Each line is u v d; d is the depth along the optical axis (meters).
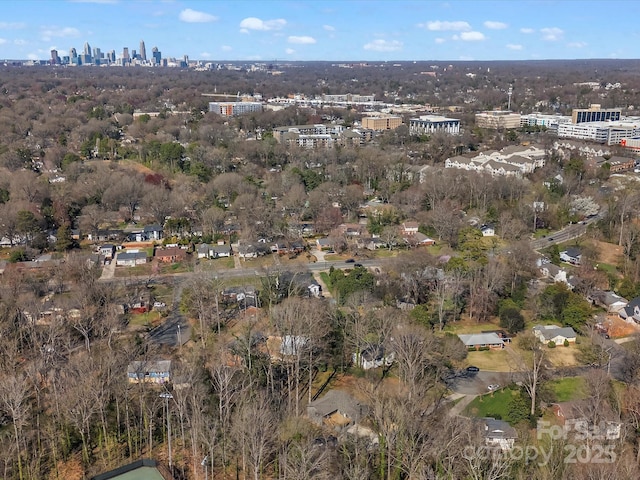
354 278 138.62
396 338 107.56
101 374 95.88
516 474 78.00
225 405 88.31
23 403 94.12
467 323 132.88
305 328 109.31
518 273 146.88
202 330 123.81
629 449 83.75
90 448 88.56
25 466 83.25
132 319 134.38
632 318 132.38
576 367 113.69
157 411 93.62
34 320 119.88
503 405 100.12
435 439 81.69
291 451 81.06
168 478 76.88
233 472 83.50
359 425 92.75
